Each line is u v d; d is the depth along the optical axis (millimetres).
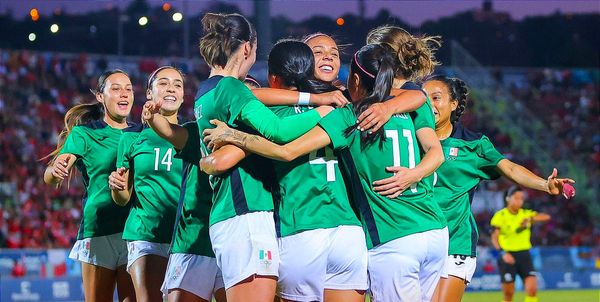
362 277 8758
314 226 8547
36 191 39812
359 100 8867
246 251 8453
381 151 8805
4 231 37219
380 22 56594
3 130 43094
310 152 8711
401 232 8773
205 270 9898
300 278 8586
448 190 11570
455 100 11836
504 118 50062
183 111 48375
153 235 11336
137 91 49062
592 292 34281
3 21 56094
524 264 23641
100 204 12594
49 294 30109
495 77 57531
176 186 11422
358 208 8953
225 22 8992
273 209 8734
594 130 54375
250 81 10094
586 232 45156
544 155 48344
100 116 13273
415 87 9352
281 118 8656
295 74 8930
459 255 11539
